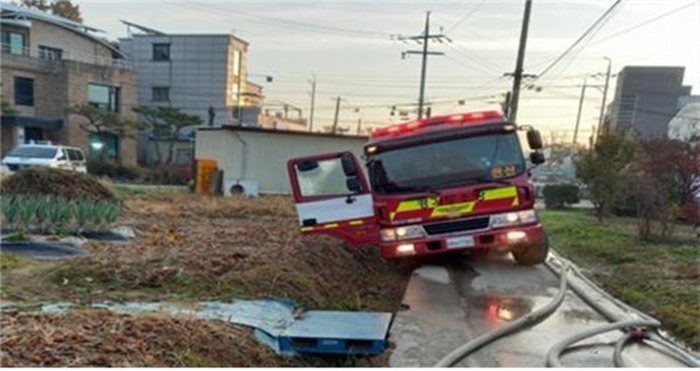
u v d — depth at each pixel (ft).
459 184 20.93
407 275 23.00
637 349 13.94
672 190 35.65
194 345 11.55
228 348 11.98
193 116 107.55
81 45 103.86
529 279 21.71
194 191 57.88
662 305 18.02
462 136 21.38
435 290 20.02
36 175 34.99
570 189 65.10
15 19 93.04
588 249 29.89
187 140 107.24
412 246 20.95
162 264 18.63
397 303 19.02
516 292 19.70
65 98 94.48
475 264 24.36
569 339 14.10
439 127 21.89
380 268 23.53
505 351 13.75
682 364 12.96
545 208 63.77
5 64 88.38
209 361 11.18
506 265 24.12
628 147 42.11
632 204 40.68
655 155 37.86
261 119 129.49
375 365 12.86
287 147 60.08
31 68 92.12
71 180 35.94
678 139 46.91
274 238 26.03
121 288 16.61
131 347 10.78
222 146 58.90
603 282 22.40
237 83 122.42
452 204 20.83
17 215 25.09
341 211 23.71
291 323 14.37
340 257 22.25
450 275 22.39
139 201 45.16
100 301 14.98
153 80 116.98
